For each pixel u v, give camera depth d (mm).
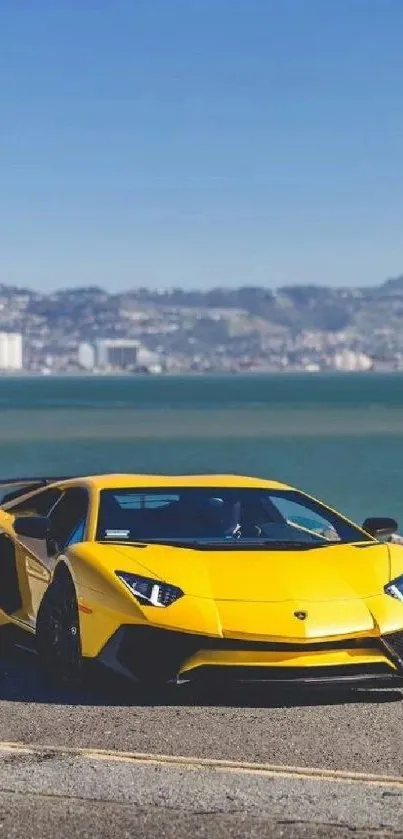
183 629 8453
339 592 8781
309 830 5719
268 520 9922
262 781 6539
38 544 10055
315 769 6836
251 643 8414
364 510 33500
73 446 66312
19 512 10922
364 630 8539
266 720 8109
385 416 115250
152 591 8695
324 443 70312
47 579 9688
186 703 8625
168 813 5957
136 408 144375
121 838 5609
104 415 120500
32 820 5840
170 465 51031
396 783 6531
